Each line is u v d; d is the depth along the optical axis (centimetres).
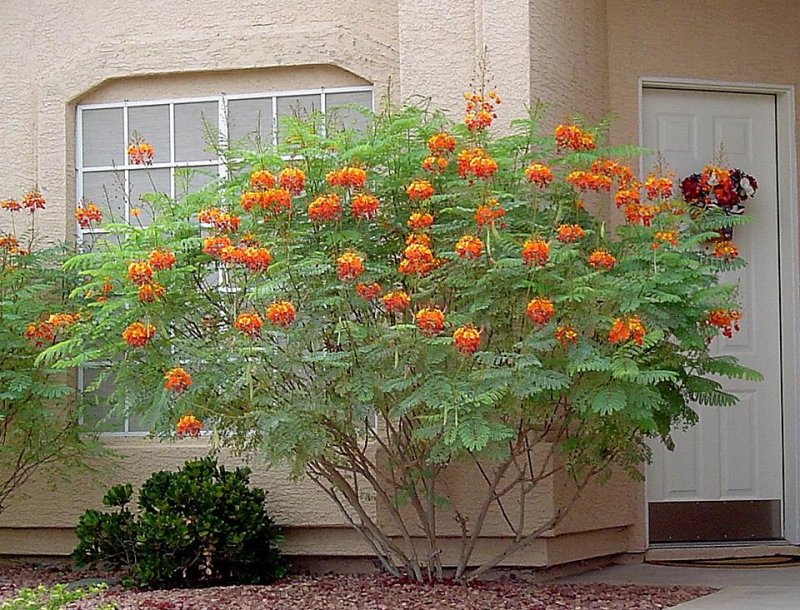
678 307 677
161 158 893
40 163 905
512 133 787
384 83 852
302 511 827
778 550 877
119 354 763
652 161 878
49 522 874
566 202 706
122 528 793
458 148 704
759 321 896
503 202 688
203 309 704
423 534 796
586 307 651
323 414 646
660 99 888
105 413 874
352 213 669
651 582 766
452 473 792
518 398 636
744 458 889
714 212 784
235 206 700
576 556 809
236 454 714
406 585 730
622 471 838
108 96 905
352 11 864
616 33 873
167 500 778
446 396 620
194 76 890
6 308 802
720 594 707
